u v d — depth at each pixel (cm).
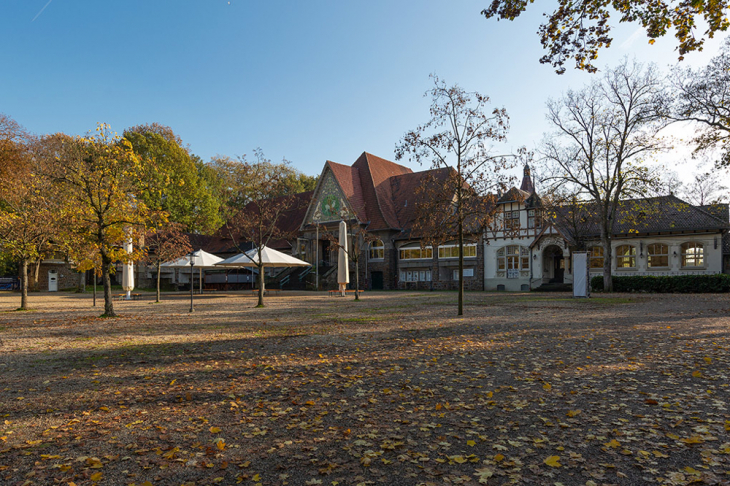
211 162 6269
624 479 357
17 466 396
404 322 1465
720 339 1034
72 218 1789
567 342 1031
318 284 4575
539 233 3941
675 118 2780
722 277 3119
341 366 799
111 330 1341
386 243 4803
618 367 766
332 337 1145
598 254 3897
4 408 571
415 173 5388
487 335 1150
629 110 3130
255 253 3144
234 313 1891
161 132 5147
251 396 615
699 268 3478
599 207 3378
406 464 391
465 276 4384
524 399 586
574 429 472
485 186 1689
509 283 4125
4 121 3178
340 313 1838
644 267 3675
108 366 816
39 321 1627
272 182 2556
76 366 819
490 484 351
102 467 393
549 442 436
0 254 2456
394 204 5222
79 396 623
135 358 889
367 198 5166
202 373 754
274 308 2156
